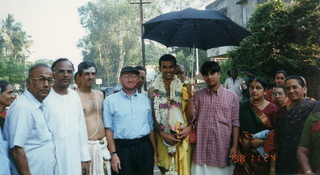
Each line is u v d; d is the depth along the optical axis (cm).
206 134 283
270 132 276
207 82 284
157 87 291
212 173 281
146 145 278
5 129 225
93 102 279
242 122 285
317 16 384
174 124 277
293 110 267
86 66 277
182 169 283
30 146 226
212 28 323
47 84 228
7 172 211
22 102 224
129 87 277
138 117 275
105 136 281
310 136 256
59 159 237
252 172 281
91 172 262
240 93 393
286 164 268
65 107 246
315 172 252
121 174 270
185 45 339
